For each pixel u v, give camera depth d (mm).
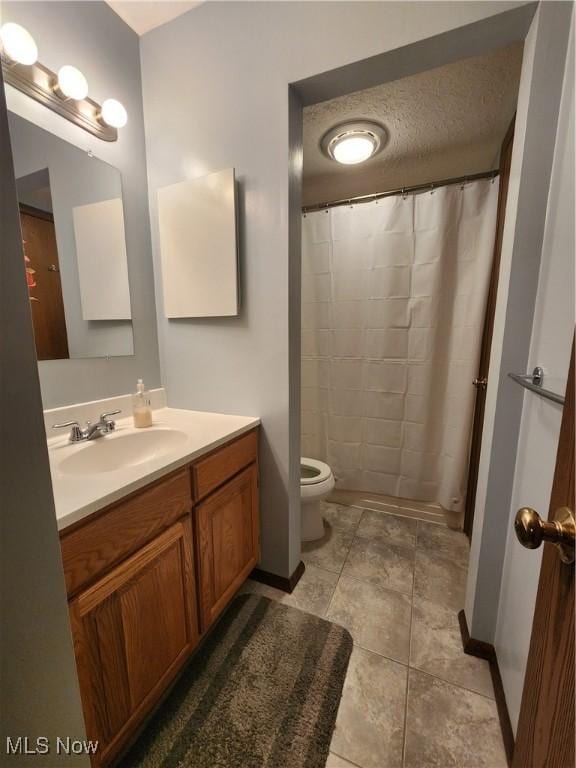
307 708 963
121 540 779
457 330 1757
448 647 1158
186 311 1393
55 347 1141
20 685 358
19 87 979
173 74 1292
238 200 1242
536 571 794
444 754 860
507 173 1438
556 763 356
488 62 1155
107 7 1215
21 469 357
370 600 1372
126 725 804
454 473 1816
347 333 1998
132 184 1363
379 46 966
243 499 1277
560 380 721
